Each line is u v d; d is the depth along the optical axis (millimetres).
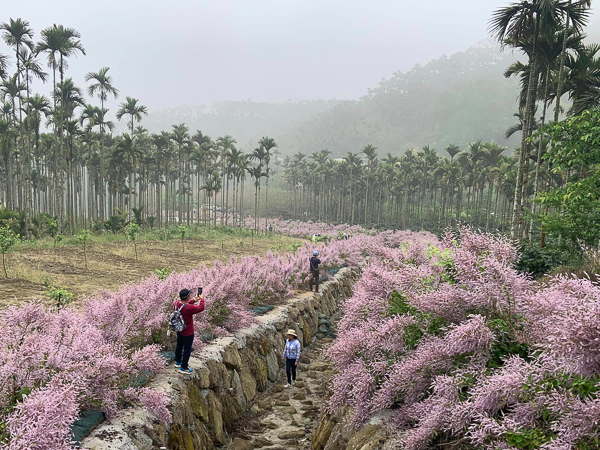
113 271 17188
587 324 2926
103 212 43531
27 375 4176
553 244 14820
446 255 5605
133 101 48906
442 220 80688
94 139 55094
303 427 7523
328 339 13836
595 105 19844
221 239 41656
